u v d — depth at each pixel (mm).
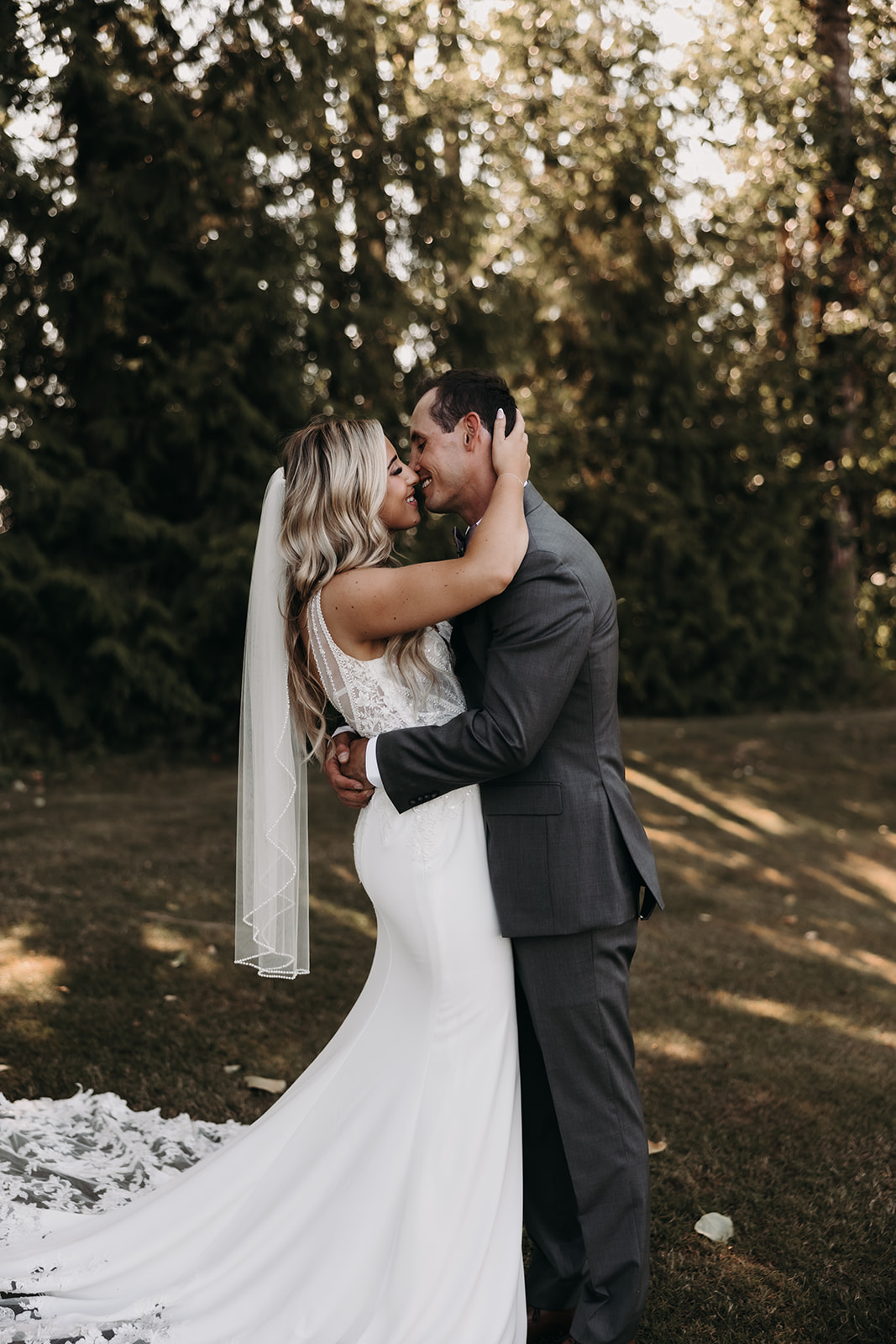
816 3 10766
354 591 2064
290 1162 2158
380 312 9016
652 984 4336
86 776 7770
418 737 1987
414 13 10227
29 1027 3453
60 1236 2266
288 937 2242
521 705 1935
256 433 8539
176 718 8602
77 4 7828
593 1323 1982
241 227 8289
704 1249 2484
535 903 2006
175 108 7902
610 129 11039
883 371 11703
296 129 8820
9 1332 1971
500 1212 2025
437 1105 2014
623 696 11328
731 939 5078
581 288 11023
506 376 10508
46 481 7789
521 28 11062
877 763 8930
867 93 10922
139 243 7973
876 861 6910
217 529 8531
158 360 8391
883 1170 2879
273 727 2225
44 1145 2697
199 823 6266
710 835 7086
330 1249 2023
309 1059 3396
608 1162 1993
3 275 8141
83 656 8438
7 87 7660
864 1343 2186
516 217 11398
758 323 13234
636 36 10922
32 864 5219
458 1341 1935
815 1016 4133
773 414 11703
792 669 12141
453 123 9750
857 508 12422
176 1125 2891
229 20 8406
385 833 2068
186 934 4410
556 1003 2002
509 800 2045
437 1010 2045
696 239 11250
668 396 11117
